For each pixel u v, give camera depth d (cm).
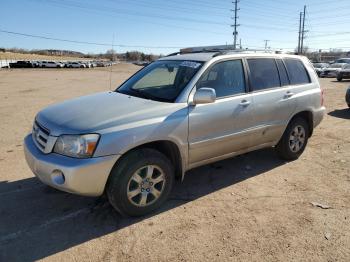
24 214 395
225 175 515
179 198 439
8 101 1300
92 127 347
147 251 329
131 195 373
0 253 324
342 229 367
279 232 362
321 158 595
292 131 558
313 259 318
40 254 323
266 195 449
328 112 1045
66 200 429
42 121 390
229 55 470
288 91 532
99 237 351
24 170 525
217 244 340
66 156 346
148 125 371
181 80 437
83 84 2288
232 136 457
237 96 462
